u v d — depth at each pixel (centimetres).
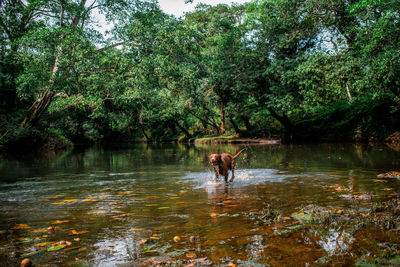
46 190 534
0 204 417
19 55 1558
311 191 456
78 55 1498
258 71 2259
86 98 1566
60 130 2892
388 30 1061
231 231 271
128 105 2142
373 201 372
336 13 1794
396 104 1911
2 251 233
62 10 1842
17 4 2028
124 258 216
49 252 230
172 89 1978
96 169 895
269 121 3164
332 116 2509
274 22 2098
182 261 207
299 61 2017
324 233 255
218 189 506
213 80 2431
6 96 2178
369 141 2075
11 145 1936
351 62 1279
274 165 852
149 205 396
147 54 1694
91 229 291
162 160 1188
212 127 3934
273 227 279
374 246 222
